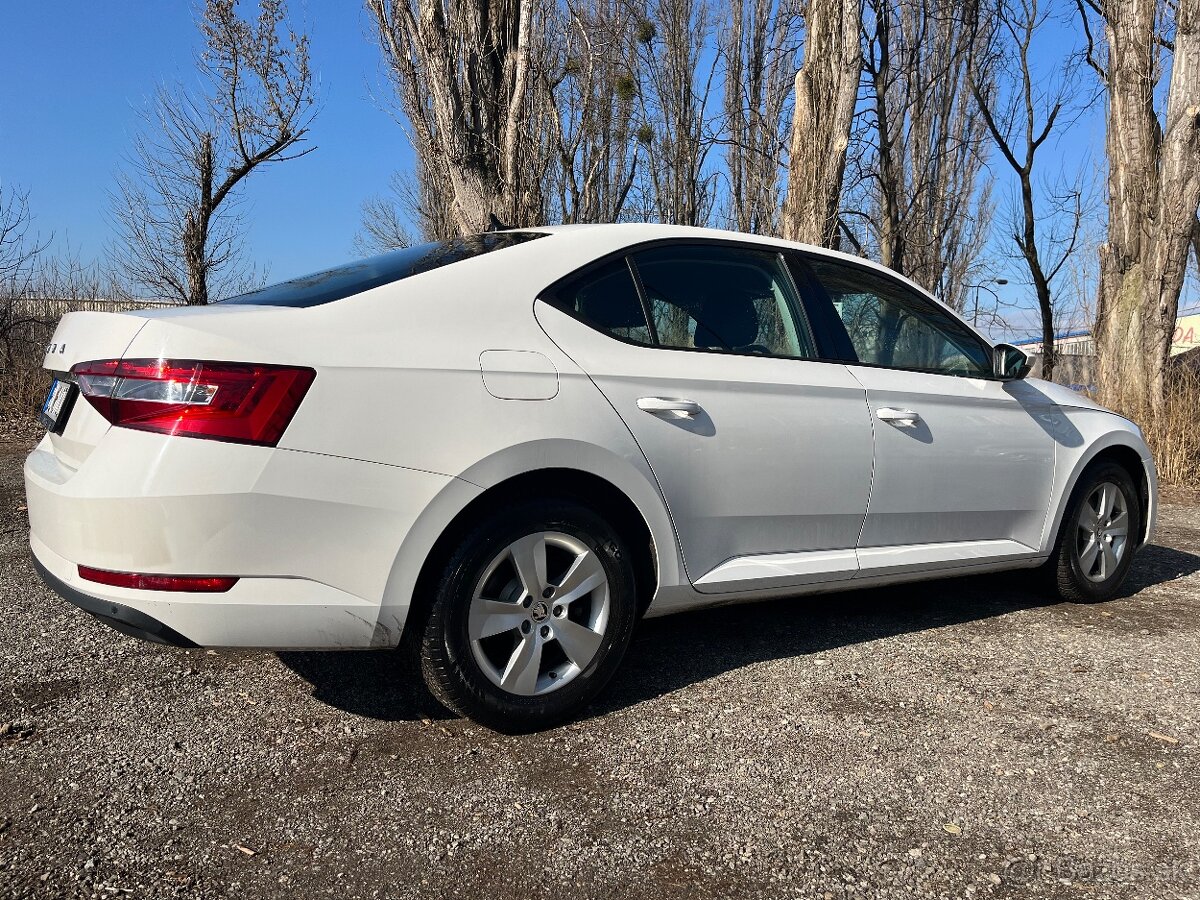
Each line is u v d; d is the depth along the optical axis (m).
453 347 2.63
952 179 19.33
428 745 2.71
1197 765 2.68
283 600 2.35
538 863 2.12
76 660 3.33
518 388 2.69
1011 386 4.08
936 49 18.53
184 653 3.44
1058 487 4.20
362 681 3.20
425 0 8.43
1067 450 4.23
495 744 2.73
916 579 3.78
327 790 2.43
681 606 3.13
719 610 4.19
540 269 2.93
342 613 2.43
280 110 11.41
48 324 11.22
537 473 2.74
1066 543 4.30
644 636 3.77
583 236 3.10
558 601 2.79
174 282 12.04
